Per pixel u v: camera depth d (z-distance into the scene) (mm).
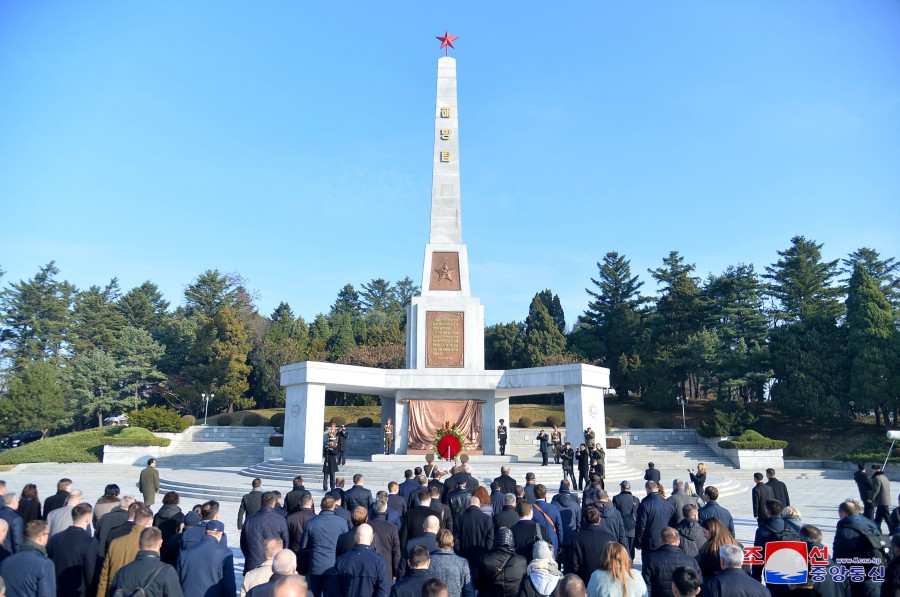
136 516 7113
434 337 32719
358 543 6609
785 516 8445
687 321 58500
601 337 65625
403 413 31891
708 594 5555
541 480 25859
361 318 78188
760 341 53688
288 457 29422
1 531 6418
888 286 54062
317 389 29312
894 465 35625
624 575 5734
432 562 6457
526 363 61031
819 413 43750
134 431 39812
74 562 7355
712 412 51125
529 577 5895
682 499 10281
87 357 58812
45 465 37281
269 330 66875
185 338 65625
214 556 6867
